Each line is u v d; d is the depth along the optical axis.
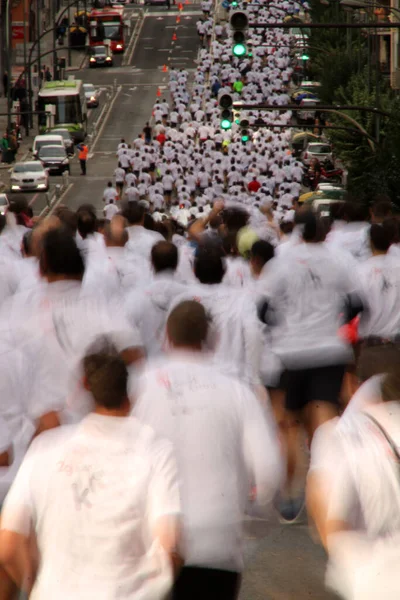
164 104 187.88
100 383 12.77
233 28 52.66
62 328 18.42
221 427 14.77
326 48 177.62
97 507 12.51
